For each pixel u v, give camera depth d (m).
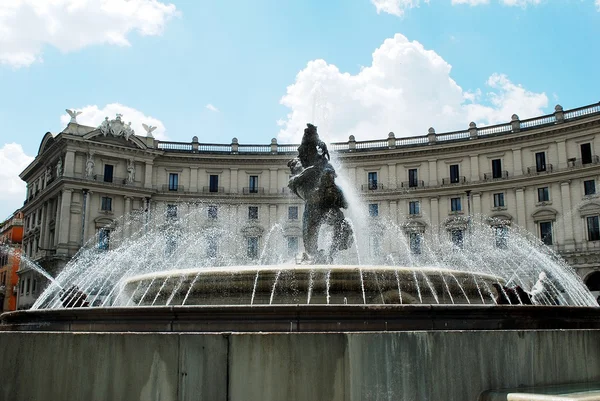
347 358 6.63
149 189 71.44
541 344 7.59
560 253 61.12
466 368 7.02
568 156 62.62
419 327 7.17
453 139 69.62
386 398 6.66
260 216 73.94
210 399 6.41
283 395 6.46
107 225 68.06
